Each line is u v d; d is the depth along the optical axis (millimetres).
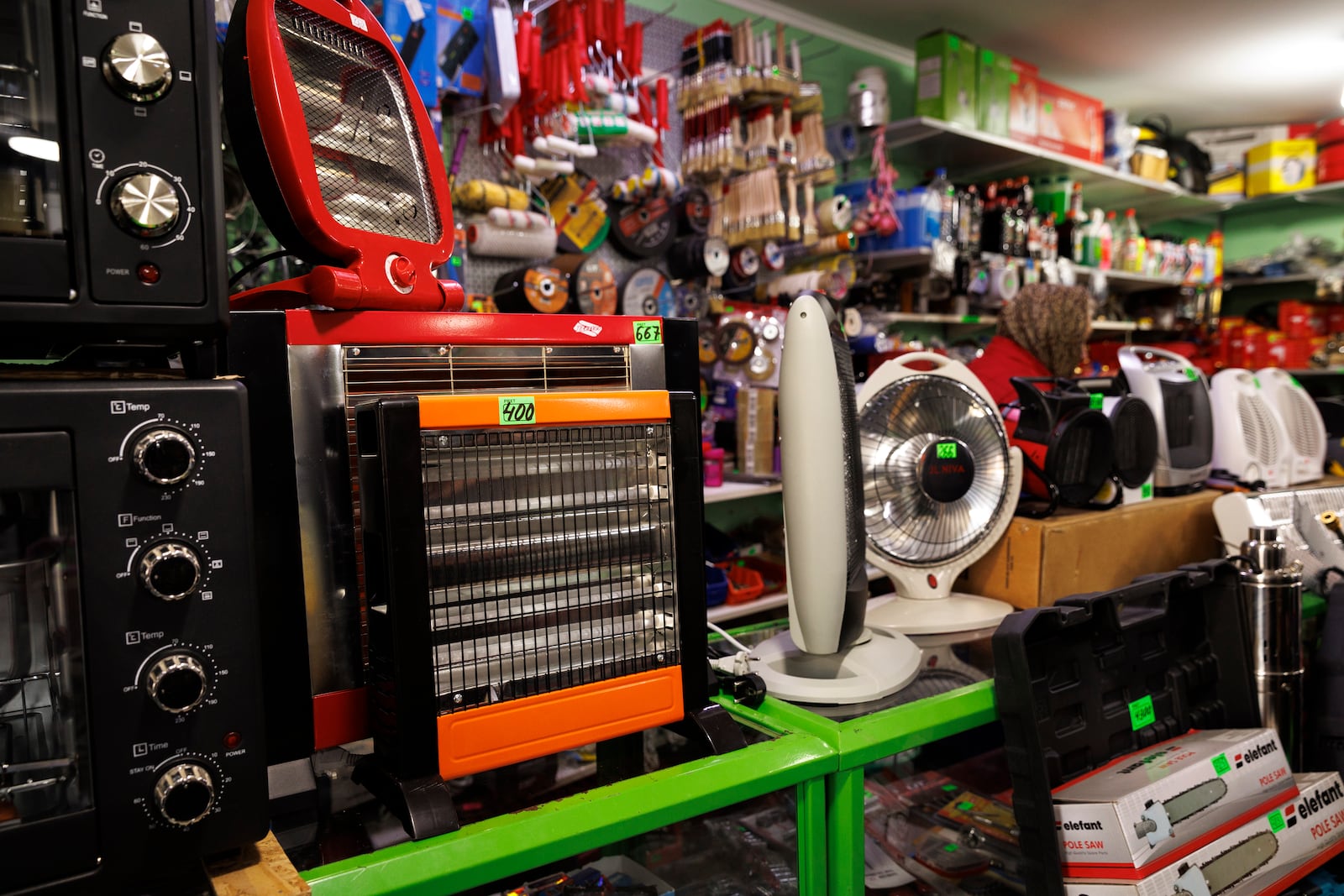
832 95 4094
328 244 881
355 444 854
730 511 3418
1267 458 2365
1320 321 5574
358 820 825
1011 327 2375
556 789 1057
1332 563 1960
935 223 3775
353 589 865
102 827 591
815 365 1121
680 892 1330
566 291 2721
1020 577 1599
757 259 3410
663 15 3365
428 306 964
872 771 1766
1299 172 5254
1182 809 1191
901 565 1584
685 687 974
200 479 618
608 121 2773
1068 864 1150
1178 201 5410
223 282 646
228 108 907
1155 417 1993
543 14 2838
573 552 888
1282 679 1549
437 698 809
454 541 820
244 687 638
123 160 600
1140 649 1410
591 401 882
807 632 1179
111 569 589
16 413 558
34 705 604
